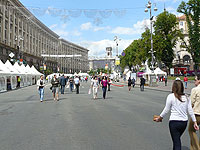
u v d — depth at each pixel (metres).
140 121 7.69
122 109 10.66
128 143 5.07
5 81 25.84
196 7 40.25
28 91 25.45
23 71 35.62
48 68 83.75
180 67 61.38
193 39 42.19
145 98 16.42
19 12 57.69
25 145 4.96
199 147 4.27
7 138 5.57
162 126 6.90
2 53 48.22
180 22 67.00
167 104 3.86
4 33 50.12
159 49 46.91
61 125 7.05
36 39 74.62
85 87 32.84
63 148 4.71
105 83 16.19
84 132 6.11
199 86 4.45
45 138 5.53
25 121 7.80
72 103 13.25
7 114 9.40
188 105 3.84
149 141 5.23
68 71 108.44
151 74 32.84
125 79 63.69
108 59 89.62
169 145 4.93
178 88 3.84
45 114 9.30
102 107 11.41
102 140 5.32
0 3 47.91
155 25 50.62
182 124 3.73
